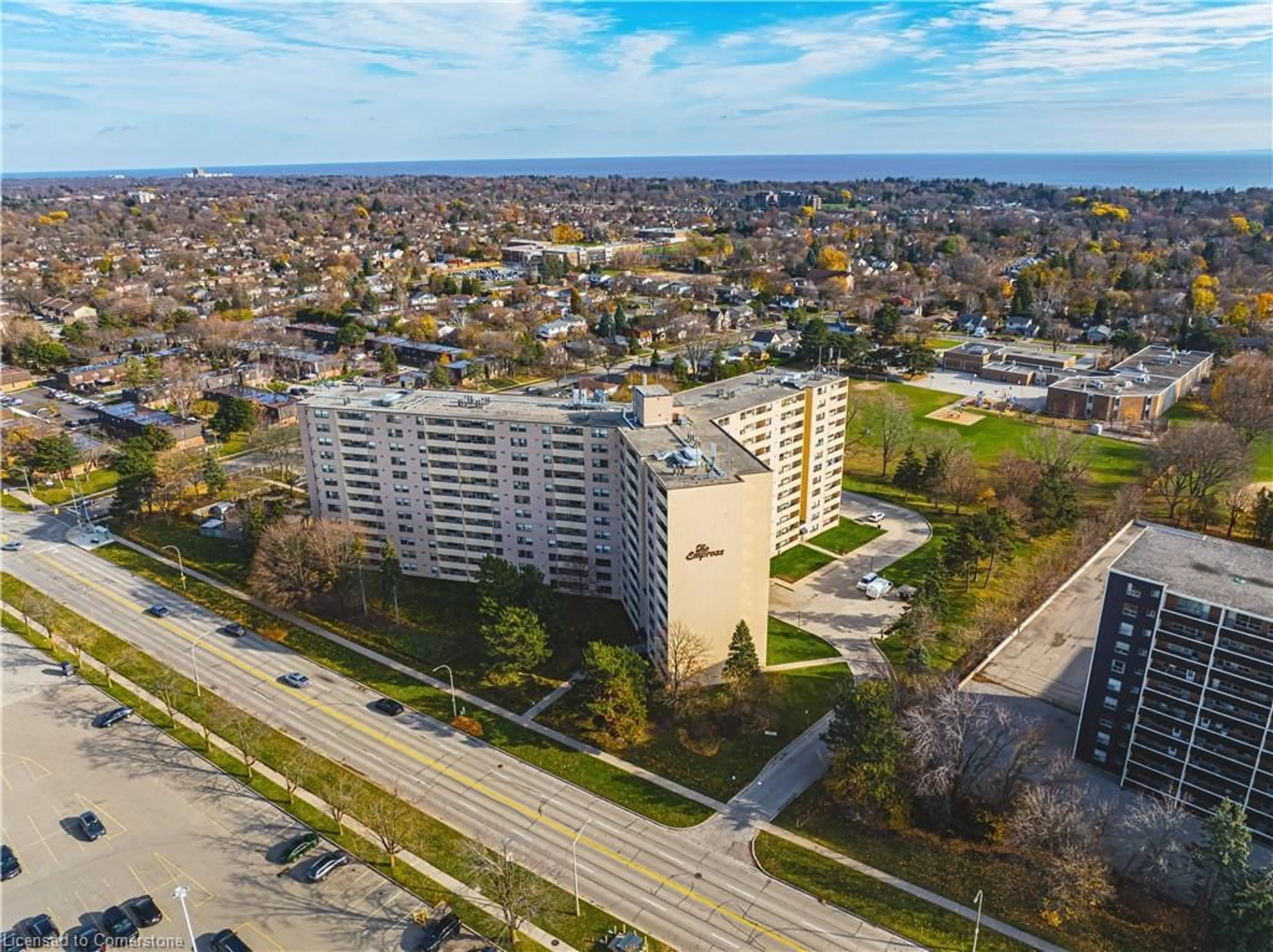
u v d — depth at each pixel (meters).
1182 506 170.00
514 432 134.50
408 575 149.88
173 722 112.69
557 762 103.94
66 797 99.56
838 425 160.00
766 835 92.19
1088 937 79.19
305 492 182.12
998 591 141.00
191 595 144.88
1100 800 96.88
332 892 85.81
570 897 84.44
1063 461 174.75
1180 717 93.06
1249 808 90.69
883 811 93.62
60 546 164.25
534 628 114.88
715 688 116.25
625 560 134.25
